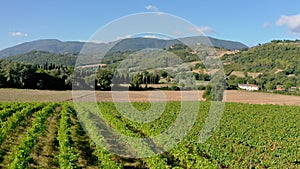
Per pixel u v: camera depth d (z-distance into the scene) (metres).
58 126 29.39
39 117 28.20
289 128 30.16
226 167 18.78
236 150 21.12
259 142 23.23
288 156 19.64
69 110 38.09
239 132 27.30
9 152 19.30
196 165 16.73
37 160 17.88
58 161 17.84
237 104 51.62
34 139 20.08
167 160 18.91
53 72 80.81
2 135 20.84
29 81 77.25
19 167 14.39
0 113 31.08
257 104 53.34
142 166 18.22
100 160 17.62
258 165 18.20
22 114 30.70
